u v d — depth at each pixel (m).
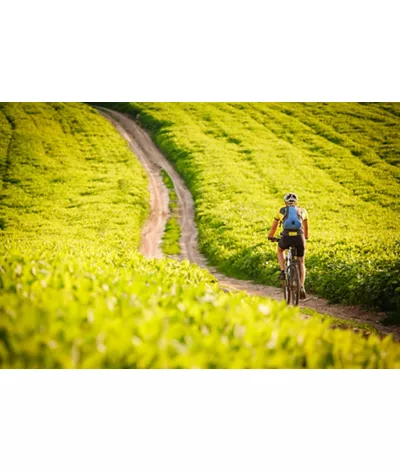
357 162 48.66
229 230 32.16
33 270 7.24
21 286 6.38
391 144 51.97
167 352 4.54
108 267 9.88
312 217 34.03
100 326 4.73
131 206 43.31
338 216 34.47
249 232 30.56
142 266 11.95
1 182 50.66
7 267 7.85
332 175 45.84
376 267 15.38
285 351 4.95
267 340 5.02
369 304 13.66
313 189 42.38
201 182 47.50
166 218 41.12
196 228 37.66
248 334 4.92
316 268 18.06
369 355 5.36
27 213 42.78
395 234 26.03
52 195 47.16
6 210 43.72
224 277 23.58
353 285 14.52
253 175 47.34
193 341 4.75
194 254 30.73
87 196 46.31
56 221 40.03
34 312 4.79
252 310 5.83
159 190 48.81
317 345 5.19
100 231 36.19
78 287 6.63
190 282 10.27
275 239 12.21
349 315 13.48
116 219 39.56
